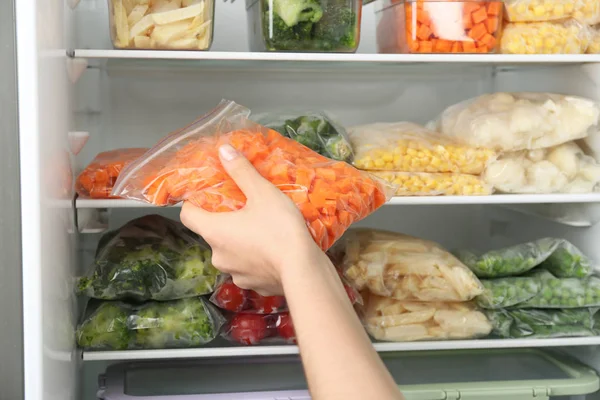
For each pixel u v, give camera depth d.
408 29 1.45
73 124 1.42
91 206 1.39
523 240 1.86
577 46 1.51
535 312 1.58
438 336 1.53
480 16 1.45
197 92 1.80
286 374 1.60
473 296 1.52
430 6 1.44
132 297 1.46
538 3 1.49
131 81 1.77
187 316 1.44
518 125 1.49
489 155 1.51
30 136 1.04
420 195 1.48
